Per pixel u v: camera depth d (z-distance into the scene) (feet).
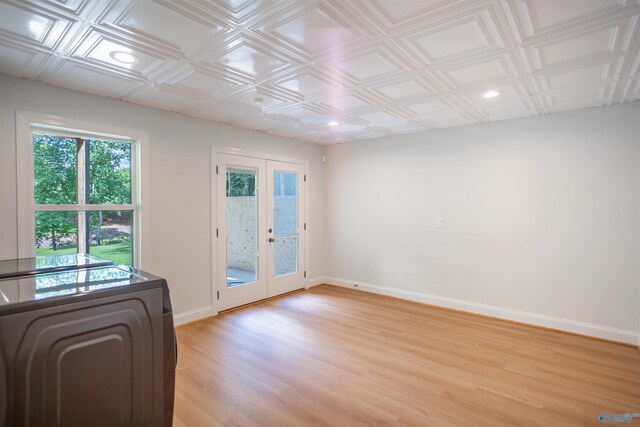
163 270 11.37
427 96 9.91
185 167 12.00
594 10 5.62
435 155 14.26
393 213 15.61
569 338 10.82
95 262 6.19
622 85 8.91
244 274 14.29
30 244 8.50
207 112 11.68
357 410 7.02
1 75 8.11
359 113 11.77
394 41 6.64
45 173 9.27
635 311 10.27
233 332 11.26
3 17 5.76
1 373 2.73
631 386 7.93
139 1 5.33
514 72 8.14
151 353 3.66
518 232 12.30
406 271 15.21
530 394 7.60
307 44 6.76
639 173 10.18
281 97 10.05
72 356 3.10
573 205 11.25
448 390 7.77
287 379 8.26
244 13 5.67
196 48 6.93
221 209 13.23
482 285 13.12
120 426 3.43
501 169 12.64
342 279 17.57
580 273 11.13
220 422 6.63
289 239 16.38
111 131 10.07
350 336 10.96
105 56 7.29
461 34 6.38
